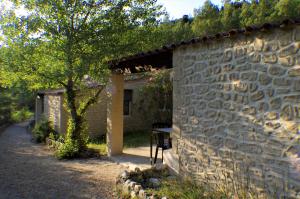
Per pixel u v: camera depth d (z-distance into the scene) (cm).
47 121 1368
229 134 469
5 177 668
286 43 382
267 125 406
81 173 701
